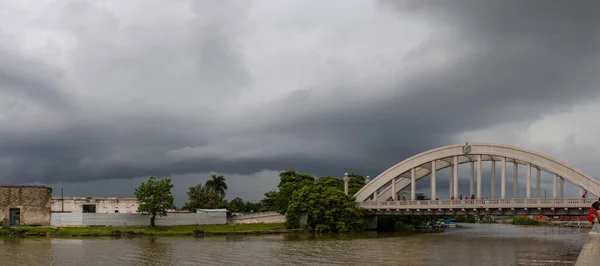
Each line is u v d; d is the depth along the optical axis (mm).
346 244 78562
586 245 28578
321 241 84250
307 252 66875
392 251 68562
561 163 94188
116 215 103750
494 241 88812
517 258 61656
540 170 97812
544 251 70375
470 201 98812
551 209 92125
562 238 99812
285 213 121938
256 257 61375
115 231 92812
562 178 94375
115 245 74125
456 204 100188
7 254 62125
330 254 64750
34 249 67562
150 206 101188
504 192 100062
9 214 97938
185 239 87000
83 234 90375
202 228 104438
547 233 124688
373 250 69750
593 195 90500
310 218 110688
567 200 89062
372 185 116000
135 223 105625
